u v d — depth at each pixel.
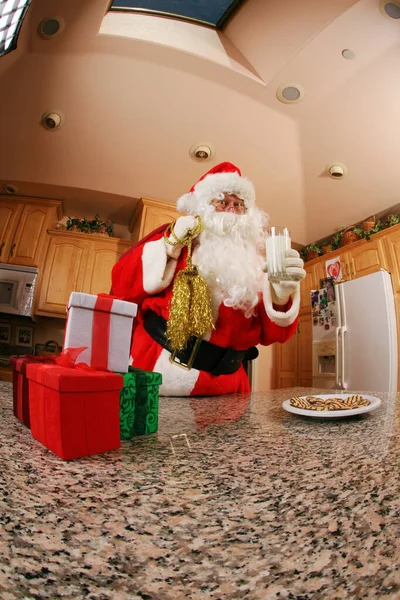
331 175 3.03
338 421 0.55
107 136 2.79
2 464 0.29
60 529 0.19
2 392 0.74
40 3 1.97
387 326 2.55
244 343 1.12
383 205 3.20
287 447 0.39
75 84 2.45
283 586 0.16
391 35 2.05
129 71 2.38
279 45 2.20
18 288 3.04
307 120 2.67
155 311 1.12
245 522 0.21
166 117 2.65
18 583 0.15
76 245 3.28
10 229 3.23
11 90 2.48
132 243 3.40
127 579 0.16
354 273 3.19
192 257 1.17
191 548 0.18
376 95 2.39
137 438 0.41
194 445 0.39
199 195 1.34
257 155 2.92
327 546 0.18
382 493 0.25
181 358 1.02
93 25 2.11
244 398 0.92
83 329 0.41
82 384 0.33
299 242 3.91
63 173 3.08
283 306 1.09
